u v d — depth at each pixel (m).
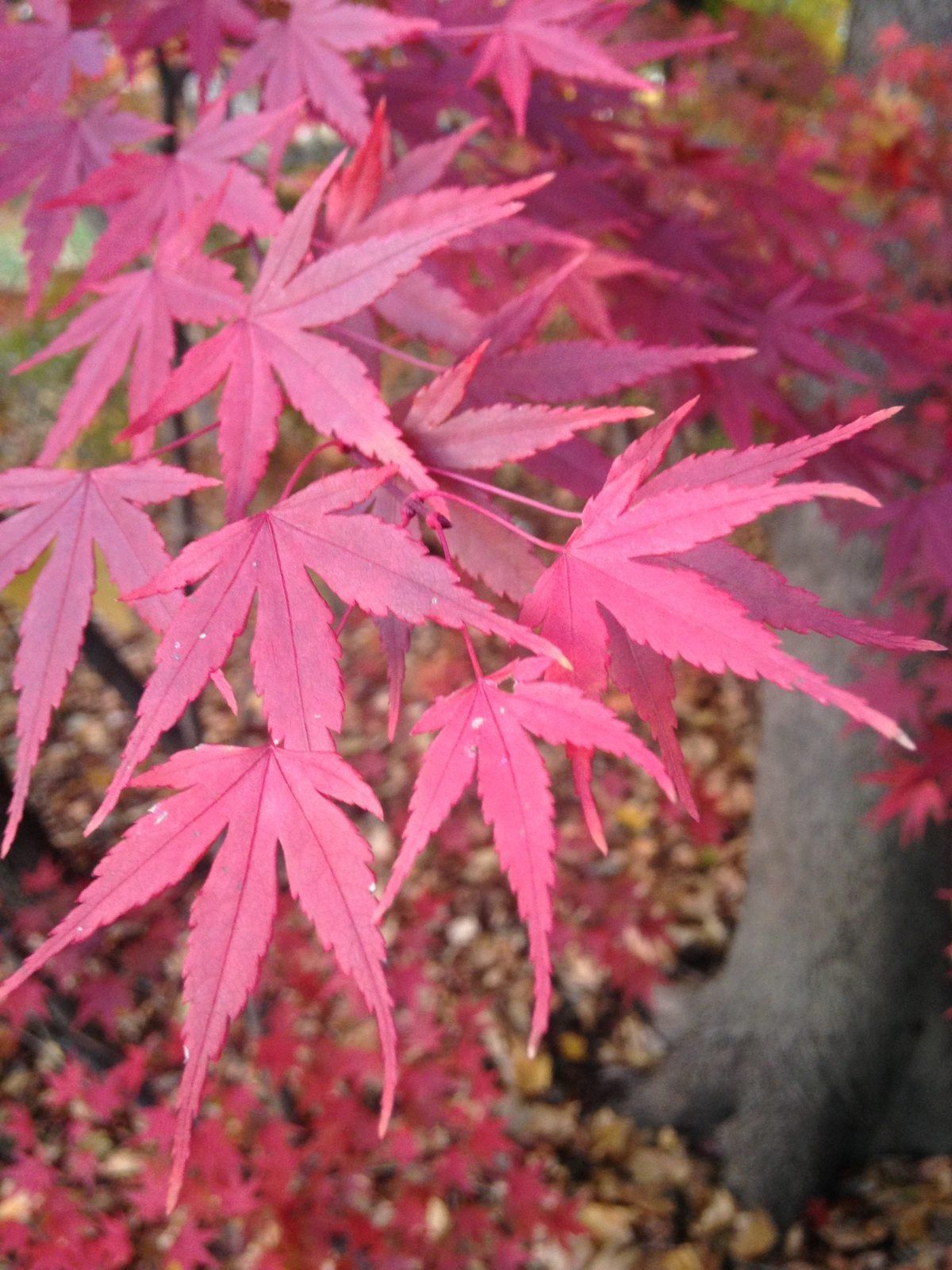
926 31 0.52
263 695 0.16
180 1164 0.14
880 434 0.42
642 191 0.35
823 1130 0.82
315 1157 0.61
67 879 0.53
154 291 0.22
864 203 0.54
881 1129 0.85
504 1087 0.85
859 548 0.61
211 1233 0.50
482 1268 0.69
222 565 0.17
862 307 0.37
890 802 0.50
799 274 0.37
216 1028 0.15
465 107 0.29
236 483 0.19
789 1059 0.82
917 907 0.75
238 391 0.19
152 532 0.19
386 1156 0.59
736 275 0.35
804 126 0.60
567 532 1.20
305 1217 0.53
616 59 0.30
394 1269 0.54
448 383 0.19
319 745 0.16
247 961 0.15
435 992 0.90
